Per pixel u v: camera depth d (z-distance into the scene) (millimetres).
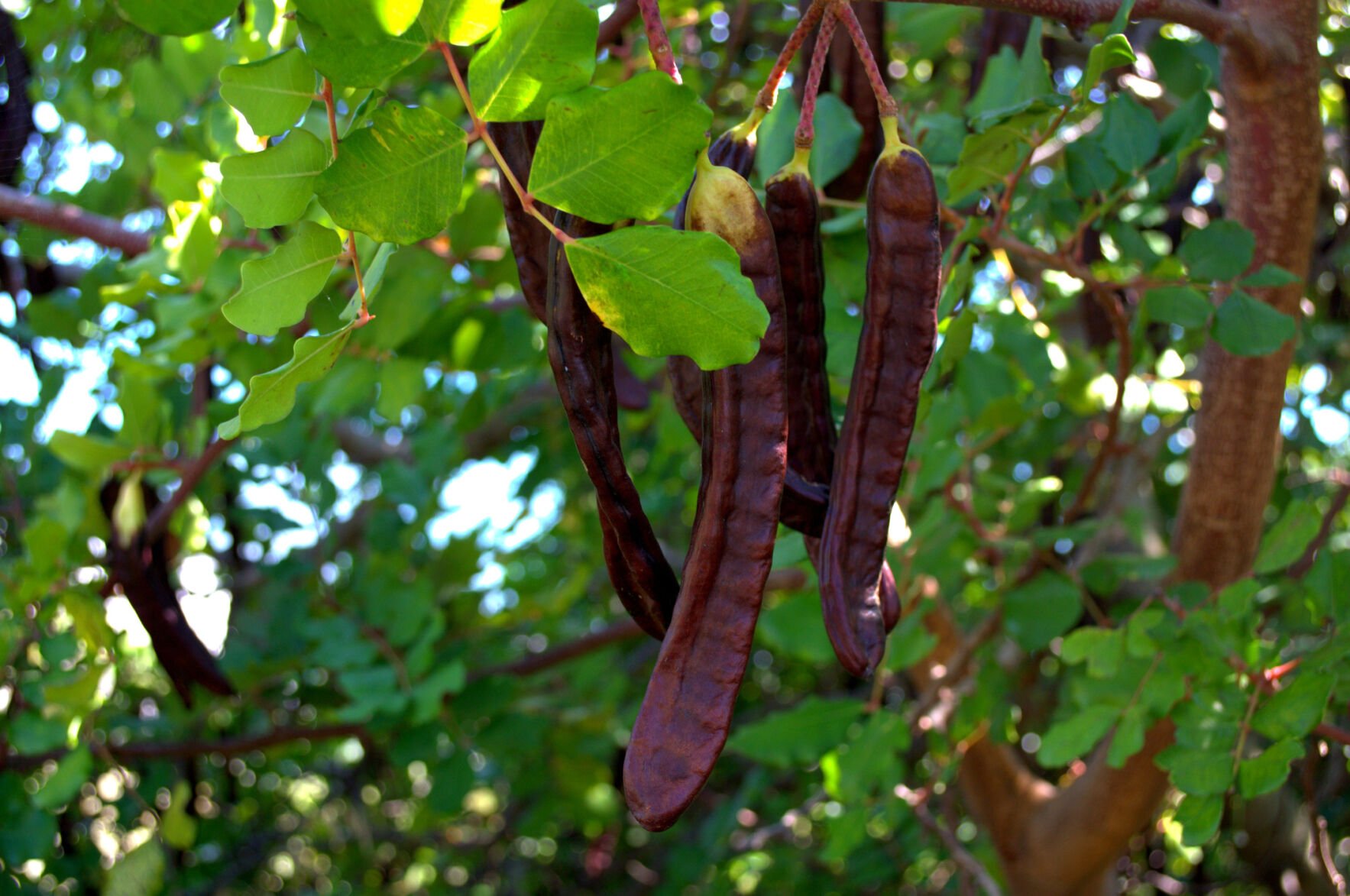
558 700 4055
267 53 2254
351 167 1095
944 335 1986
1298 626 3176
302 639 3520
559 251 1209
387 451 5422
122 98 3797
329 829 7633
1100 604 3543
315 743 4535
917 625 2961
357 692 3250
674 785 1148
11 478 3697
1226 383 2424
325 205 1107
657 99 1065
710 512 1182
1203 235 2086
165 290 2396
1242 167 2156
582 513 5000
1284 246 2174
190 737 4168
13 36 3467
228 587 4602
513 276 2672
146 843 3113
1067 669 3789
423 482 3820
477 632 3951
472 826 7961
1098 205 2295
